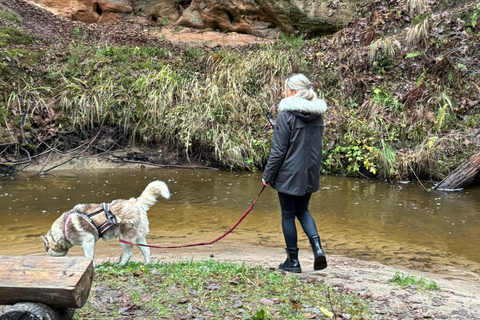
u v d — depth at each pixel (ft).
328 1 41.65
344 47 39.29
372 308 10.54
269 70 37.37
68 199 23.97
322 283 12.28
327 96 36.68
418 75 36.04
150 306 10.19
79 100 33.58
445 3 39.22
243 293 11.06
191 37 43.01
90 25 42.78
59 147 32.76
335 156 32.42
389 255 16.89
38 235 18.30
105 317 9.57
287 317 9.79
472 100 33.47
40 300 7.15
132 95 35.06
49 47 36.96
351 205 24.31
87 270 7.58
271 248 17.33
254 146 33.45
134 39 41.37
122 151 33.96
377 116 33.73
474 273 15.12
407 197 26.30
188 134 33.12
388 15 39.58
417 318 10.07
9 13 38.60
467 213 23.00
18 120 31.83
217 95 35.32
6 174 29.73
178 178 29.91
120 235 13.70
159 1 45.39
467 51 35.73
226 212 22.59
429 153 30.55
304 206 13.47
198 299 10.59
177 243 17.71
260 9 43.16
